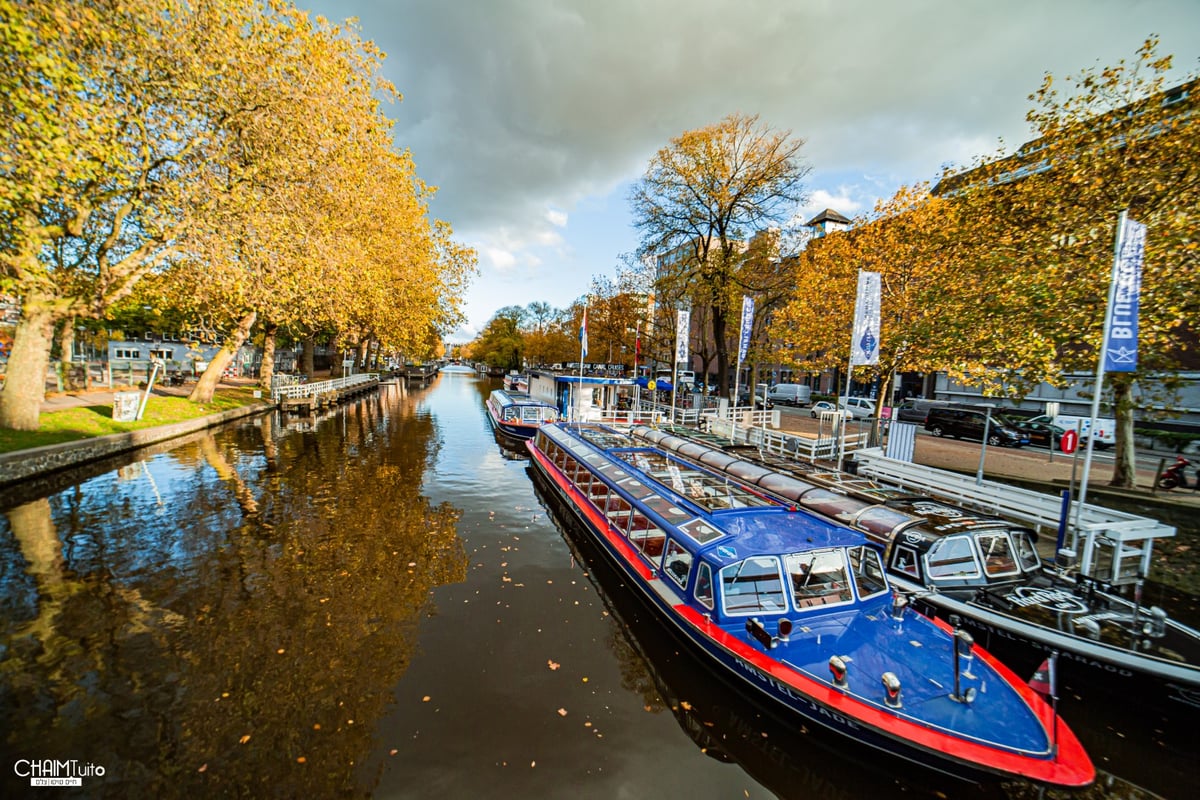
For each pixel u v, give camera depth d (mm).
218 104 16531
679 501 9828
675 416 29125
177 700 6469
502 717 6410
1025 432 25375
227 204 17094
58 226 14492
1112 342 9320
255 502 14625
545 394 32000
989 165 16188
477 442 26516
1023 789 5523
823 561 7543
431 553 11703
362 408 39875
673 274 34438
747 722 6609
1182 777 5738
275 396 36969
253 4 16500
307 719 6230
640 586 9414
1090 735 6359
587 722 6410
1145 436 23469
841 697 5742
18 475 14547
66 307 17203
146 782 5223
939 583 8328
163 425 22359
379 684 6969
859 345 15641
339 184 21844
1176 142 12008
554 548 12406
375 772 5449
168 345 46469
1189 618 8602
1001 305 13406
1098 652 6527
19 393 16688
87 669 7020
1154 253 11188
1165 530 9570
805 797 5535
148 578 9789
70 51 12781
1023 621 7254
